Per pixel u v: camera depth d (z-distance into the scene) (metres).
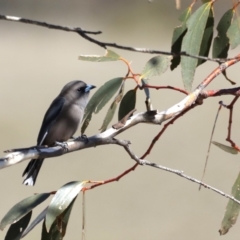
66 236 12.37
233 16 5.34
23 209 4.68
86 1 30.44
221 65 4.81
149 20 28.44
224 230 5.26
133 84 22.16
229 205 5.26
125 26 28.67
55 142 6.66
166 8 27.70
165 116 4.65
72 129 7.22
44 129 7.07
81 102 7.22
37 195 4.76
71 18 30.08
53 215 4.43
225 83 21.72
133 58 25.33
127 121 4.59
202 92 4.78
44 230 4.92
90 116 5.42
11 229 4.92
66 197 4.46
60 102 7.10
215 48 5.43
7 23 30.03
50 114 7.09
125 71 23.97
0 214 12.82
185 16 5.29
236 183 5.25
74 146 4.43
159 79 22.34
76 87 7.23
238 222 12.83
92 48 27.66
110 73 23.86
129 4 29.38
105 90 5.39
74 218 13.17
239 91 4.79
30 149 4.27
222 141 17.55
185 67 5.02
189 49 5.08
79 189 4.48
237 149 4.98
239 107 20.33
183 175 4.54
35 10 30.25
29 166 6.19
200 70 22.84
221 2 21.98
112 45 3.76
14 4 30.14
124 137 17.78
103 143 4.47
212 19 5.29
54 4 30.48
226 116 19.56
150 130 18.39
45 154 4.29
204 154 16.55
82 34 3.65
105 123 5.38
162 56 5.10
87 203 13.77
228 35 5.17
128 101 5.41
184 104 4.72
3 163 4.13
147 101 5.31
